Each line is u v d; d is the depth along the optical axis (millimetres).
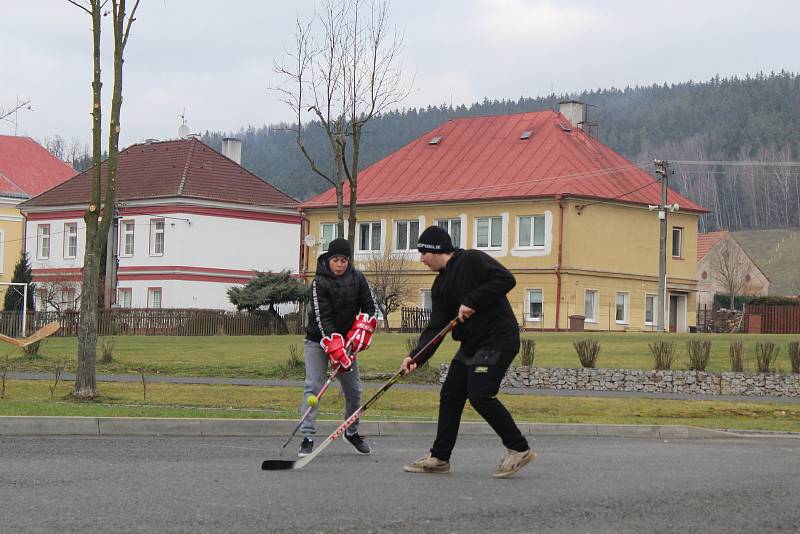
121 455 11992
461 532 7477
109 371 31625
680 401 24672
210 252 67875
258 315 55375
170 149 71375
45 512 7988
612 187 58406
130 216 68500
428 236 10430
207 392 24375
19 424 14852
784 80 177875
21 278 61906
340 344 11812
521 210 57219
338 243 12117
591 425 17547
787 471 11469
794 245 130750
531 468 11211
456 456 12617
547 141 61094
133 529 7375
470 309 10141
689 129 176375
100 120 21594
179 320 53188
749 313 50781
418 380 29562
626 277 58438
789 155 157750
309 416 12172
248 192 69812
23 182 83125
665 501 9016
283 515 7965
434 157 63906
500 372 10289
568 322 55312
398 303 57688
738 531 7809
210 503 8461
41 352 36312
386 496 8945
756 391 28359
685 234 61812
